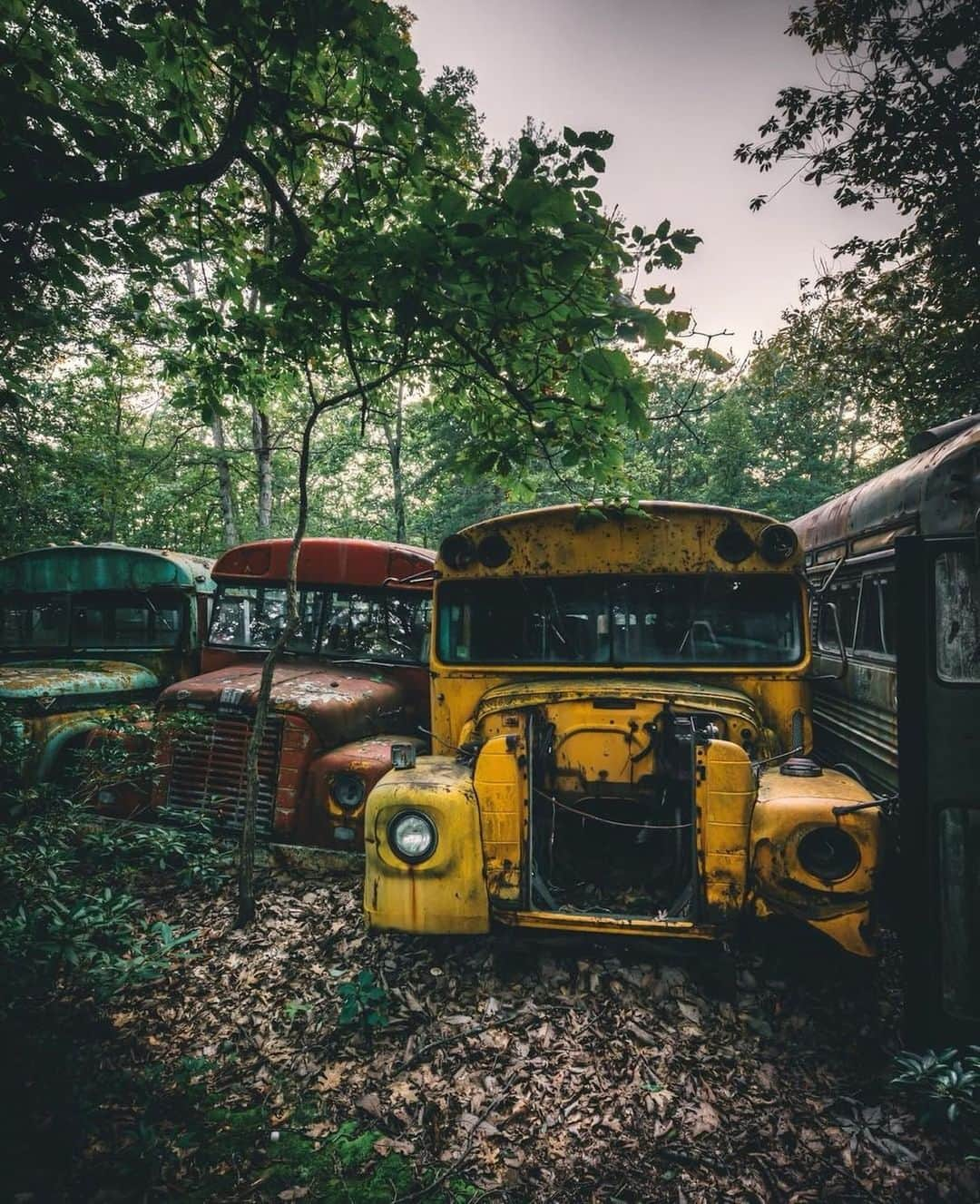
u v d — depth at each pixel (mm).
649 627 4145
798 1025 3215
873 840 3070
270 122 3314
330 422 23453
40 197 2715
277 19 3049
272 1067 3004
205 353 4320
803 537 7020
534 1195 2373
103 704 5750
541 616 4266
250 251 3992
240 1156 2512
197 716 4777
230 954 3854
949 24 10156
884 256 11977
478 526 4309
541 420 3801
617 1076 2936
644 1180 2438
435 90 3240
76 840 4758
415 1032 3225
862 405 13586
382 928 3482
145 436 19141
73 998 3391
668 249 2912
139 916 4242
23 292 3152
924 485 3693
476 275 2857
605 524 4184
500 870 3373
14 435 14039
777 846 3137
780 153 11461
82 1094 2691
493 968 3639
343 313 3547
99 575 6656
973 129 10547
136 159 2893
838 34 10812
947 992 2895
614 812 3912
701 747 3262
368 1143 2588
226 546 17641
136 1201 2287
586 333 2955
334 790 4609
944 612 2971
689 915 3328
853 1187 2404
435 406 4469
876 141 10812
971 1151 2541
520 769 3408
